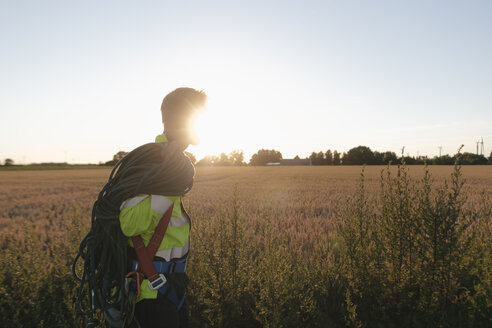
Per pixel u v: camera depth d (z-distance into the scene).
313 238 6.01
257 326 2.97
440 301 2.69
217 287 3.10
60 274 3.56
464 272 2.70
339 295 3.22
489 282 2.63
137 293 1.54
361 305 2.96
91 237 1.65
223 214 3.60
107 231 1.56
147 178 1.50
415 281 2.95
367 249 3.12
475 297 2.70
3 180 36.03
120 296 1.63
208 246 3.31
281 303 2.70
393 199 3.13
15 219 10.09
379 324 2.71
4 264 3.57
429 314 2.64
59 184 28.69
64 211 11.62
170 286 1.59
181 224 1.72
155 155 1.62
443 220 2.73
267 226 3.82
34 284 3.20
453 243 2.67
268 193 17.03
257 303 2.90
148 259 1.56
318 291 3.18
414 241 2.96
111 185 1.61
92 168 96.06
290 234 6.59
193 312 3.06
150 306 1.55
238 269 3.22
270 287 2.73
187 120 1.72
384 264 3.04
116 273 1.63
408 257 3.03
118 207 1.55
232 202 3.54
